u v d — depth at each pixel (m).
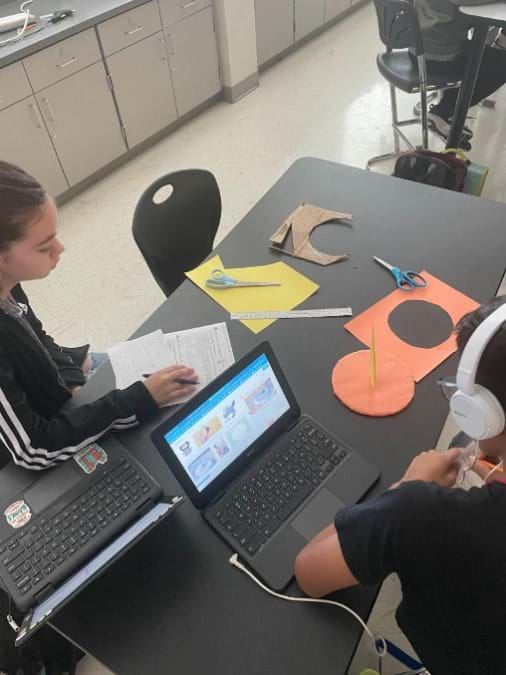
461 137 2.89
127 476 0.97
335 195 1.64
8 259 1.04
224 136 3.63
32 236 1.03
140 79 3.24
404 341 1.20
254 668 0.78
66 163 3.05
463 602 0.63
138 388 1.11
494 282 1.32
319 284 1.37
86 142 3.11
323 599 0.83
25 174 1.02
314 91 4.02
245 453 0.99
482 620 0.63
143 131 3.44
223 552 0.89
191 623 0.82
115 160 3.40
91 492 0.95
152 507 0.94
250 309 1.32
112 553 0.82
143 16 3.07
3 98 2.61
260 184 3.17
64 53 2.76
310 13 4.44
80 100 2.96
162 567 0.88
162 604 0.84
